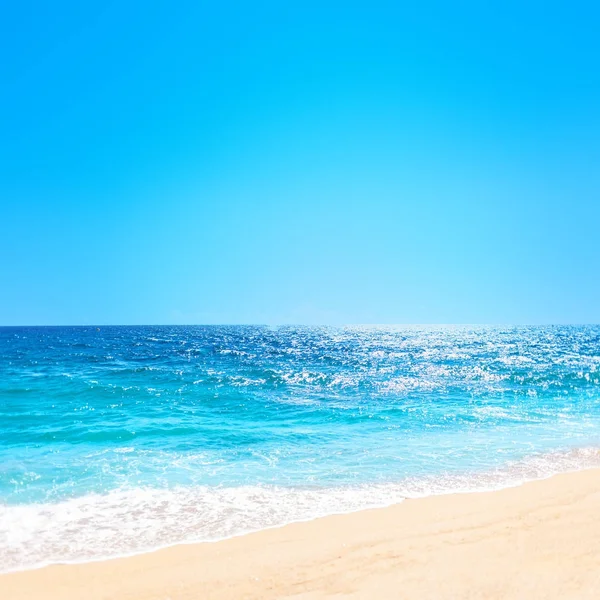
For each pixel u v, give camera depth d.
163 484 10.91
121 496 10.09
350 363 41.44
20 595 6.12
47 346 67.19
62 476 11.43
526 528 7.61
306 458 13.16
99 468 12.10
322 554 6.96
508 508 8.81
